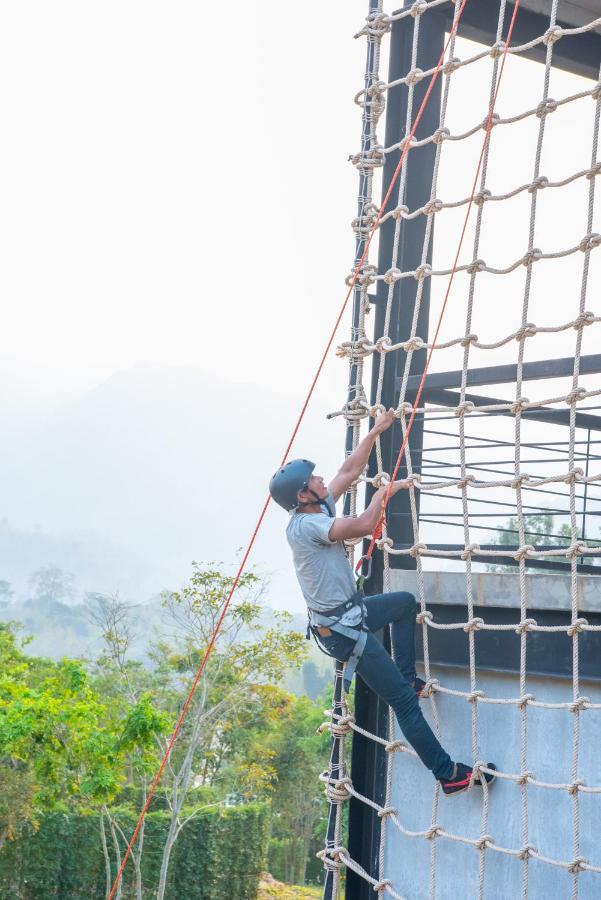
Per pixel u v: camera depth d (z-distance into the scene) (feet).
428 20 19.35
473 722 13.44
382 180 17.67
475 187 14.11
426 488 13.76
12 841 87.97
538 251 13.28
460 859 14.35
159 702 101.09
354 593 13.28
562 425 24.94
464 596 14.44
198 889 100.12
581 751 13.26
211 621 93.66
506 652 14.12
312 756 138.41
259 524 15.34
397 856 15.12
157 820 95.86
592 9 22.52
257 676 94.68
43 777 74.08
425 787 14.92
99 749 72.95
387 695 13.30
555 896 13.32
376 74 16.17
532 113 13.75
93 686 103.09
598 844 12.98
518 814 13.71
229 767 112.37
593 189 12.89
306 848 139.13
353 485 15.15
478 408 13.62
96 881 92.32
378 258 17.21
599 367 17.42
